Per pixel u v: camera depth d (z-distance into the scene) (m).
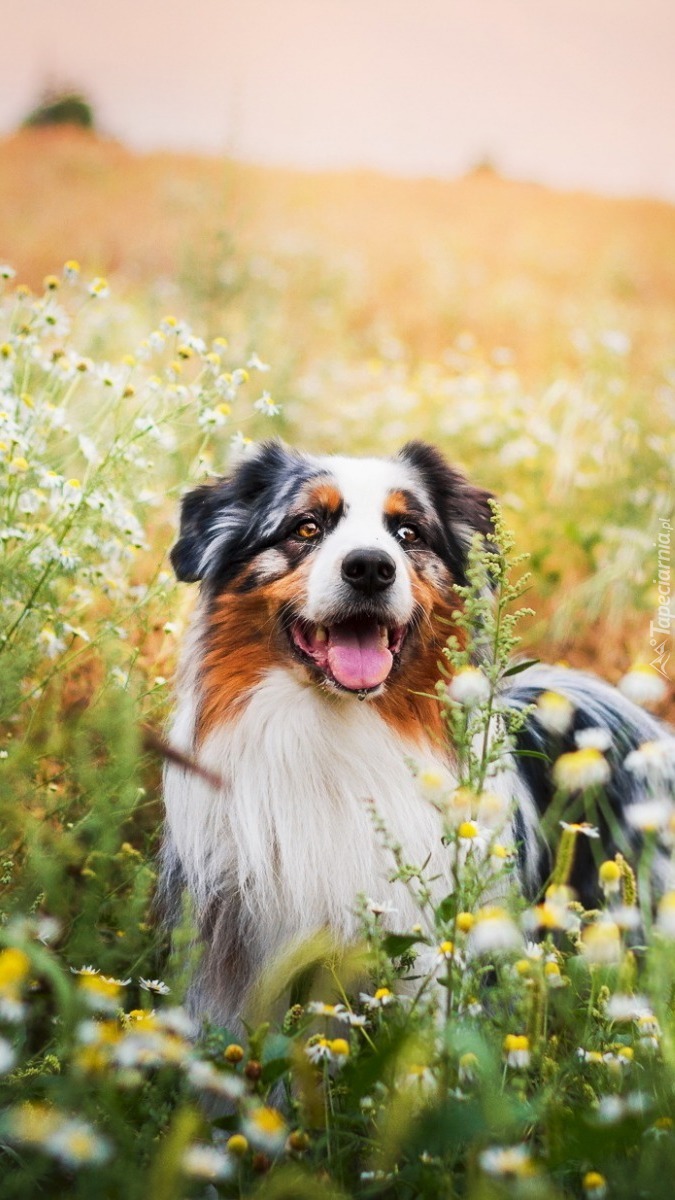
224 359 7.82
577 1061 2.76
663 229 17.55
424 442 4.32
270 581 3.72
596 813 4.31
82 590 4.61
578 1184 2.59
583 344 10.27
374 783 3.66
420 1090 2.41
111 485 4.52
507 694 4.37
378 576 3.51
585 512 7.13
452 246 16.11
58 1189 2.66
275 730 3.67
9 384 4.41
